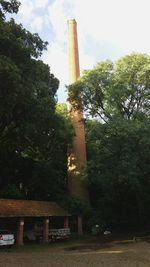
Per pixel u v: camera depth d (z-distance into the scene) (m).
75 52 56.06
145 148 37.50
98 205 48.03
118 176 37.78
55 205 40.25
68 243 33.78
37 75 32.00
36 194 46.19
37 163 46.28
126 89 42.59
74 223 43.88
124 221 45.31
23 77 29.48
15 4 29.47
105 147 39.50
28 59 29.94
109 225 44.41
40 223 37.53
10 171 45.50
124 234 40.62
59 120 38.12
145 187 40.25
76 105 47.62
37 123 35.12
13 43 27.53
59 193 45.97
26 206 34.59
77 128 51.22
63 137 44.50
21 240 31.81
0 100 27.58
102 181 40.22
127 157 37.34
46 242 34.31
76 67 55.09
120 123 38.75
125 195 43.84
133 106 44.03
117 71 43.81
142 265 20.41
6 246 29.50
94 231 41.69
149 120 40.91
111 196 43.69
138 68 42.84
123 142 38.19
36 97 32.28
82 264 20.47
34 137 38.75
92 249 28.42
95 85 44.16
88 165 44.84
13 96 27.09
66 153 51.16
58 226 43.59
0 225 40.31
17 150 43.97
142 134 37.50
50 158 47.78
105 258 23.06
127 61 43.28
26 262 20.72
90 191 50.59
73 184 48.72
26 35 31.16
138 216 44.91
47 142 42.44
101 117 45.47
